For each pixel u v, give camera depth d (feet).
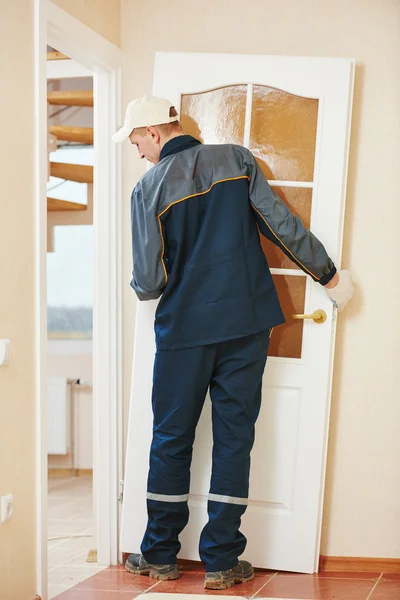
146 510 10.24
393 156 10.30
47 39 9.23
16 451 8.30
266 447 10.14
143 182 9.23
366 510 10.47
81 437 17.89
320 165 10.00
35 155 8.57
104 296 10.78
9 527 8.16
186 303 9.19
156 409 9.50
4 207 7.98
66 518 13.94
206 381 9.36
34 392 8.66
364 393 10.44
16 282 8.25
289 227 9.15
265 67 10.10
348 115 9.98
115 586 9.46
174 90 10.25
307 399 10.08
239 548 9.53
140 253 9.17
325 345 10.05
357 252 10.38
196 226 9.20
